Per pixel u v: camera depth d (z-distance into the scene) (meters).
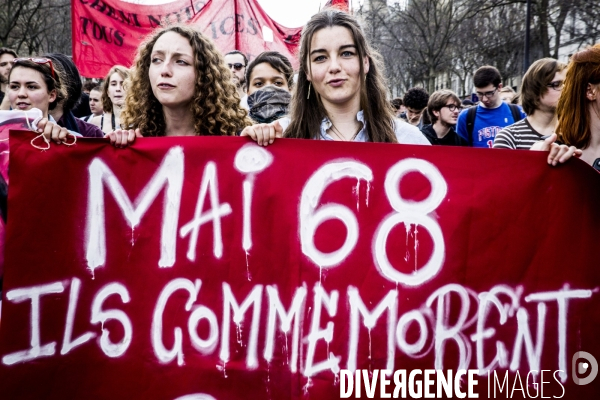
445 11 30.16
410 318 2.36
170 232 2.38
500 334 2.36
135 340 2.36
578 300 2.35
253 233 2.38
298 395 2.33
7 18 26.73
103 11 5.61
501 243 2.37
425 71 32.06
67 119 3.82
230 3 5.91
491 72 5.21
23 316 2.31
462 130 5.45
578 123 2.70
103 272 2.37
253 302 2.36
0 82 5.35
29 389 2.30
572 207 2.35
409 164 2.38
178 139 2.39
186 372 2.34
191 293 2.37
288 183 2.38
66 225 2.35
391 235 2.38
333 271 2.36
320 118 2.85
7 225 2.30
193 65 2.84
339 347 2.34
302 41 2.76
